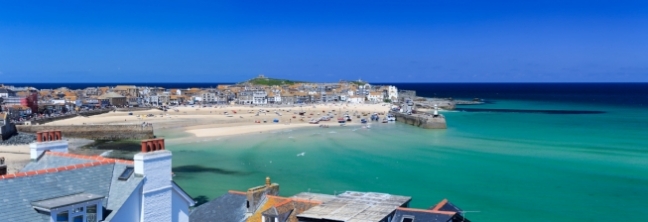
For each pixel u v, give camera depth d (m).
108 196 25.03
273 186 41.91
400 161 114.62
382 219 33.91
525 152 128.00
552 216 68.88
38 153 31.02
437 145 143.75
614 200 77.38
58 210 22.06
